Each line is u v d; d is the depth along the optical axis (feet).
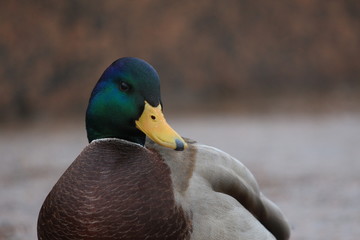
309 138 44.93
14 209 29.27
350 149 41.11
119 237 15.98
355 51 74.43
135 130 17.25
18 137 48.37
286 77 71.36
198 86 66.80
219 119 54.08
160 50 66.03
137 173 16.30
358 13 75.15
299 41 72.38
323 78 72.74
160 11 66.85
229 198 17.62
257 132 47.73
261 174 35.24
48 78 60.59
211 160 18.07
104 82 17.43
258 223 17.93
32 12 61.77
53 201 16.31
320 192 31.45
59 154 41.42
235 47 69.41
